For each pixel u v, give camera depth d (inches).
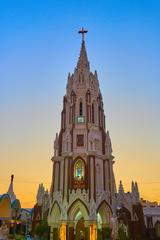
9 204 2549.2
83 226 2593.5
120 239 2472.9
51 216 2647.6
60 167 2883.9
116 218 2623.0
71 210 2544.3
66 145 2878.9
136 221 2709.2
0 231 2524.6
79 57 3540.8
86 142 2908.5
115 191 2832.2
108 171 2854.3
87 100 3139.8
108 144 2989.7
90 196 2600.9
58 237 2509.8
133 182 2938.0
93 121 3088.1
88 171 2719.0
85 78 3297.2
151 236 3230.8
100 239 2480.3
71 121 3065.9
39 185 3065.9
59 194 2669.8
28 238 2456.9
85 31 3779.5
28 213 2967.5
